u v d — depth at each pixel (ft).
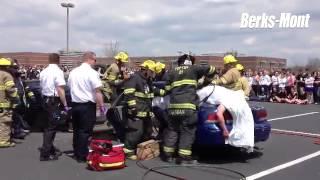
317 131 41.47
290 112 60.39
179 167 26.09
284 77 83.10
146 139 29.53
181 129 26.86
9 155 29.17
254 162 27.66
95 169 25.14
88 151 27.22
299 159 28.60
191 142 26.91
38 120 38.91
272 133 39.88
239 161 27.86
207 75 27.45
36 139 35.32
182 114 26.37
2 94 31.60
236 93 27.48
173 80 26.91
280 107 68.95
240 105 26.71
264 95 85.20
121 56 35.14
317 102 79.51
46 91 29.68
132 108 27.55
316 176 24.43
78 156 27.25
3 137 31.71
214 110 26.86
